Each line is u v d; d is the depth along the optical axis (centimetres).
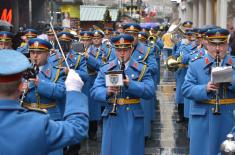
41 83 666
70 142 344
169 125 1197
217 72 614
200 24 3569
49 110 677
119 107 664
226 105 656
